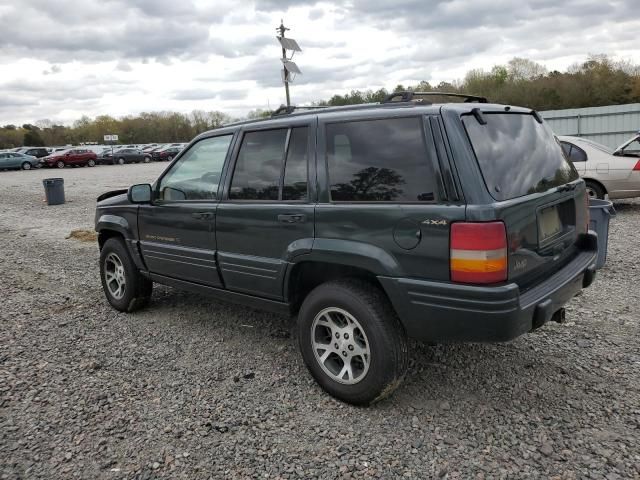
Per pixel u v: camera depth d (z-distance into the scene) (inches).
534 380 137.8
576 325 172.7
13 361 160.4
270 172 143.4
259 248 144.9
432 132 112.4
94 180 1012.5
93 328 188.5
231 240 152.6
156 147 2229.3
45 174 1262.3
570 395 129.6
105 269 208.4
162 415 127.3
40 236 411.2
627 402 125.2
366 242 120.4
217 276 159.9
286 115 145.3
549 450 108.3
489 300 104.3
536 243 118.6
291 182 137.5
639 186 355.3
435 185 110.6
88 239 384.5
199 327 185.8
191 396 136.3
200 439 116.9
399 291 115.3
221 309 204.1
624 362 145.6
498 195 108.7
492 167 111.9
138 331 183.9
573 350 154.3
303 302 134.3
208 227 158.9
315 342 133.4
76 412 129.5
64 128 3486.7
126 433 119.9
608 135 689.6
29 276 273.6
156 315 200.2
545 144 137.6
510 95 1897.1
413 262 113.3
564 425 117.1
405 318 116.5
